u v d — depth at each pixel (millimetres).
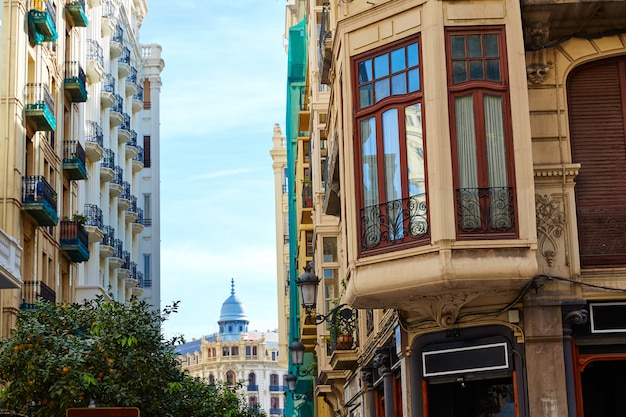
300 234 45844
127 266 58094
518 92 16984
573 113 17828
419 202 17016
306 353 50438
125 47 61062
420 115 17250
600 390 18453
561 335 16984
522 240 16516
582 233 17453
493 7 17312
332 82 23812
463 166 16812
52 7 40625
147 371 23641
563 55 17797
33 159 38250
